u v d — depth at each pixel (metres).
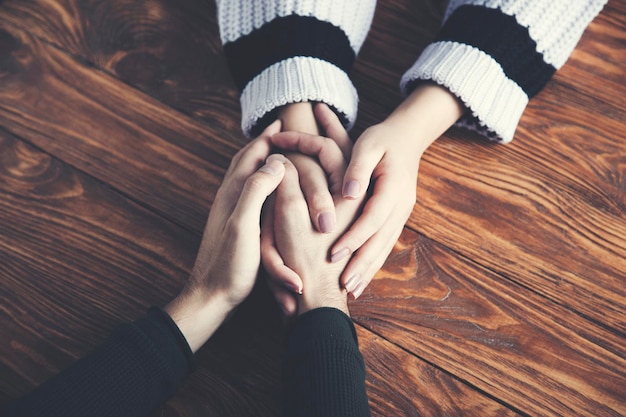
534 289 0.61
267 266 0.56
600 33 0.70
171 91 0.69
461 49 0.61
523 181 0.65
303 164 0.59
